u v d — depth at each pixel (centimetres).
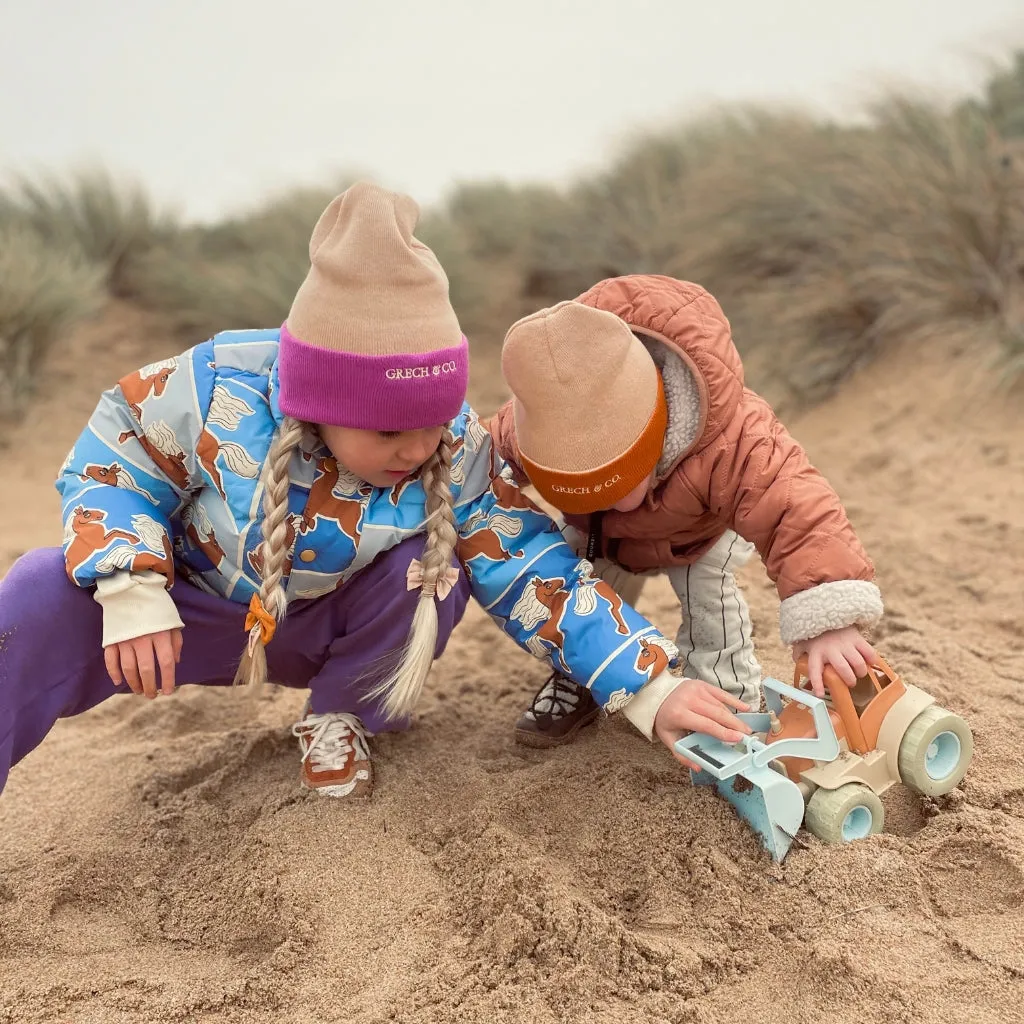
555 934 169
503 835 190
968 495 362
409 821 203
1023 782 203
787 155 545
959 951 162
